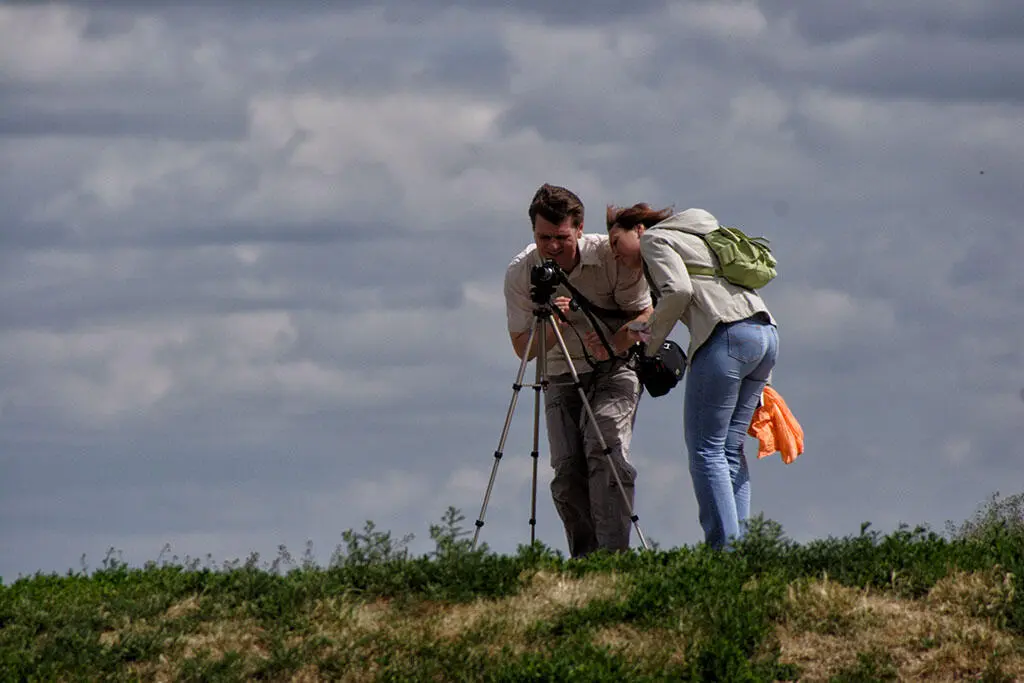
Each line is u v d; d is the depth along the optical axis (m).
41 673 23.03
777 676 22.42
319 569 25.80
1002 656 22.55
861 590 24.39
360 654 23.22
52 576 27.41
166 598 25.05
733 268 25.73
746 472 26.98
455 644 23.31
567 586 24.81
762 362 26.00
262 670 23.03
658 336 26.05
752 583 24.44
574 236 28.84
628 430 29.53
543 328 29.33
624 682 21.97
